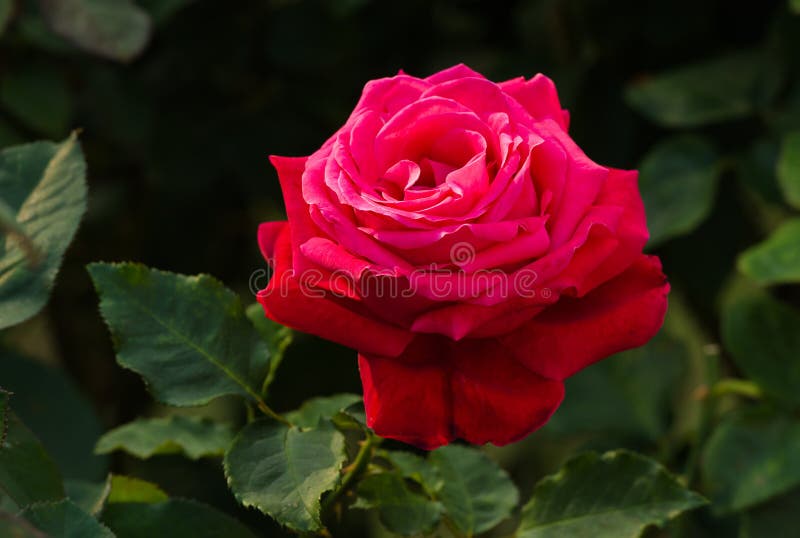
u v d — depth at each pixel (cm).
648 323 67
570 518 71
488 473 73
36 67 90
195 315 71
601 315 67
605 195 68
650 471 71
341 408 70
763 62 89
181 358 70
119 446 74
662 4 92
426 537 71
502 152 66
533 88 69
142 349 70
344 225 65
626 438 84
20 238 62
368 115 67
